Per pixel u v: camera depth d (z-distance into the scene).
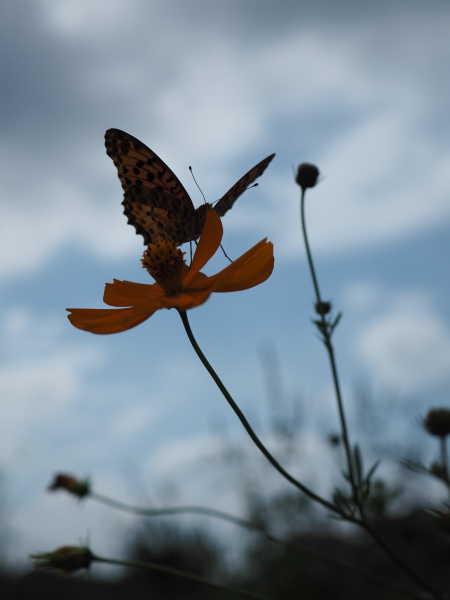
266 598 0.35
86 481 0.47
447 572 0.47
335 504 0.34
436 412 0.36
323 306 0.36
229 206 0.40
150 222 0.39
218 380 0.32
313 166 0.39
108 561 0.38
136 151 0.39
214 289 0.32
